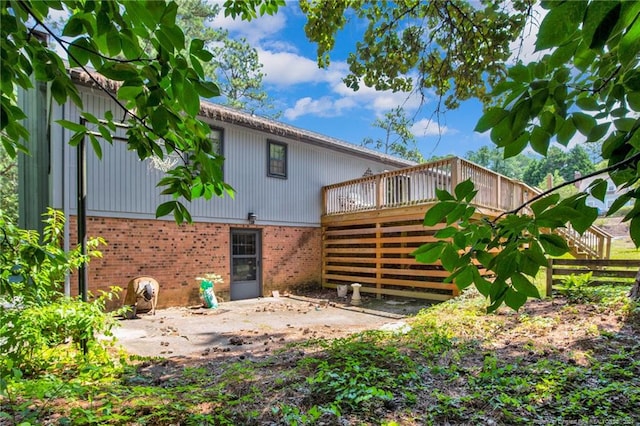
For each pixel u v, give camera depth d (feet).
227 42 77.87
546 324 18.31
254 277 34.88
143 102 4.80
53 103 23.76
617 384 10.98
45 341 12.08
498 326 18.72
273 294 35.45
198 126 5.46
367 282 35.45
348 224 37.78
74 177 24.66
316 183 40.42
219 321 24.70
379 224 34.81
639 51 2.48
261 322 24.49
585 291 23.32
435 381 11.96
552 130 3.96
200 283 30.35
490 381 11.75
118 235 26.53
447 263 4.33
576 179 3.68
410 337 16.99
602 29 2.37
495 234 4.14
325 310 28.89
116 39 3.87
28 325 11.35
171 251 29.17
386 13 12.80
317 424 9.16
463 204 4.12
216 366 14.62
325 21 13.07
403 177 33.17
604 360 13.25
